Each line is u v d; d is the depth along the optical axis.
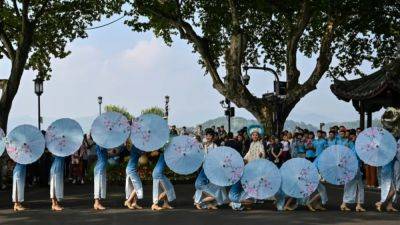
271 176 13.68
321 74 26.28
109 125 13.88
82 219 12.18
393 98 22.06
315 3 24.95
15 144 13.70
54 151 13.73
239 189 13.77
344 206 13.85
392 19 27.83
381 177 13.83
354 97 23.16
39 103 27.56
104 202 15.33
